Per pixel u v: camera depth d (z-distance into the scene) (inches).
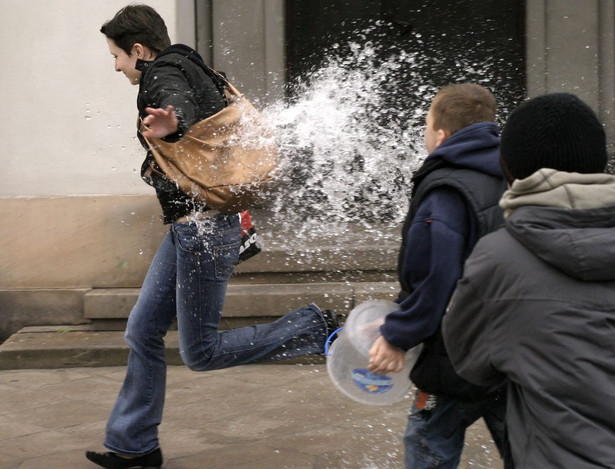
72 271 249.8
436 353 101.0
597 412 67.9
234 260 146.6
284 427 173.6
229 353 146.0
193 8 271.4
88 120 250.1
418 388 104.4
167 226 248.2
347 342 110.7
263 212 264.4
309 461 153.6
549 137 73.1
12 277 250.4
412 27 291.4
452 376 99.9
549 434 69.4
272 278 247.3
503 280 72.5
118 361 226.1
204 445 163.9
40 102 250.4
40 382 212.5
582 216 70.5
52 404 193.6
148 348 145.5
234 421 178.1
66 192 251.8
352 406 186.5
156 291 145.6
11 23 248.7
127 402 146.7
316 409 184.9
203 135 138.7
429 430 106.3
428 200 100.0
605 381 68.1
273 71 279.9
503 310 72.6
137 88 248.4
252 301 230.5
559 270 70.9
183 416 182.1
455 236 97.0
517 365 71.7
